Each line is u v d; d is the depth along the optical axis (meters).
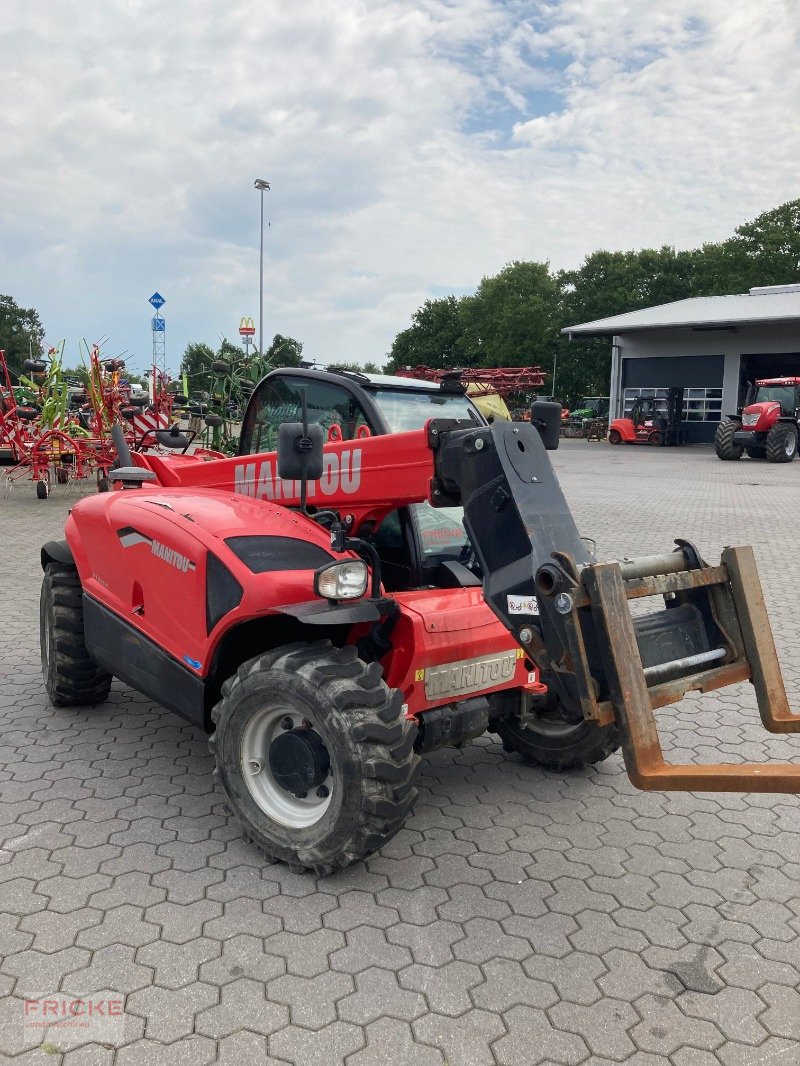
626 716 2.53
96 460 13.19
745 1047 2.33
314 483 3.70
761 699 2.91
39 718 4.68
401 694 3.03
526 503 2.91
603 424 36.53
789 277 52.16
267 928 2.80
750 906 3.01
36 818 3.53
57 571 4.68
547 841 3.45
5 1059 2.22
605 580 2.58
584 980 2.59
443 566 3.79
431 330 72.94
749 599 2.92
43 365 12.68
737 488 17.16
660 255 54.84
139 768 4.04
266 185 34.06
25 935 2.74
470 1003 2.47
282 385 4.34
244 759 3.23
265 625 3.53
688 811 3.74
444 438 3.16
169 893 3.00
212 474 4.32
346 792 2.89
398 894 3.03
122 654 3.97
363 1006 2.45
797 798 3.87
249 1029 2.35
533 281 61.25
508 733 4.21
